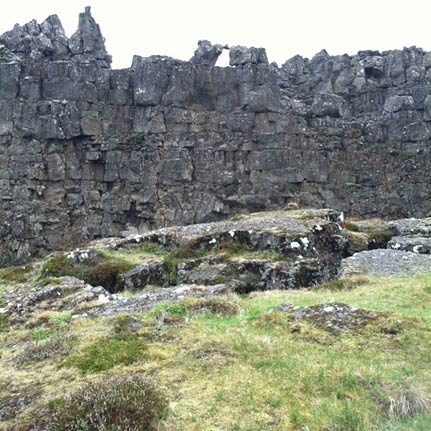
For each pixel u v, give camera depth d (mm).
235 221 33188
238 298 17766
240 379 10430
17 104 57375
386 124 63094
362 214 60375
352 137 62750
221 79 61406
